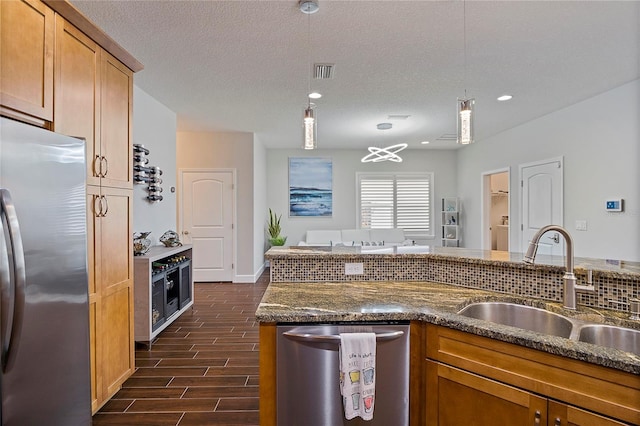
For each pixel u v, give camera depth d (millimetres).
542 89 3939
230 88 3922
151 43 2887
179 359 2975
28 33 1606
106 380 2207
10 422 1343
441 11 2434
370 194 7859
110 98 2279
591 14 2477
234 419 2129
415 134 6285
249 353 3102
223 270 6113
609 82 3729
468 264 2082
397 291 1987
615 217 3889
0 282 1275
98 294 2125
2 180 1306
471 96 4172
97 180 2123
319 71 3443
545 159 4945
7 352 1299
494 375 1348
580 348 1158
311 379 1548
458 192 7801
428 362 1563
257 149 6469
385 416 1572
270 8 2395
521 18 2525
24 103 1579
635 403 1055
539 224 5078
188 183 6051
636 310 1480
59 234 1584
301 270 2252
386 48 2979
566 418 1174
